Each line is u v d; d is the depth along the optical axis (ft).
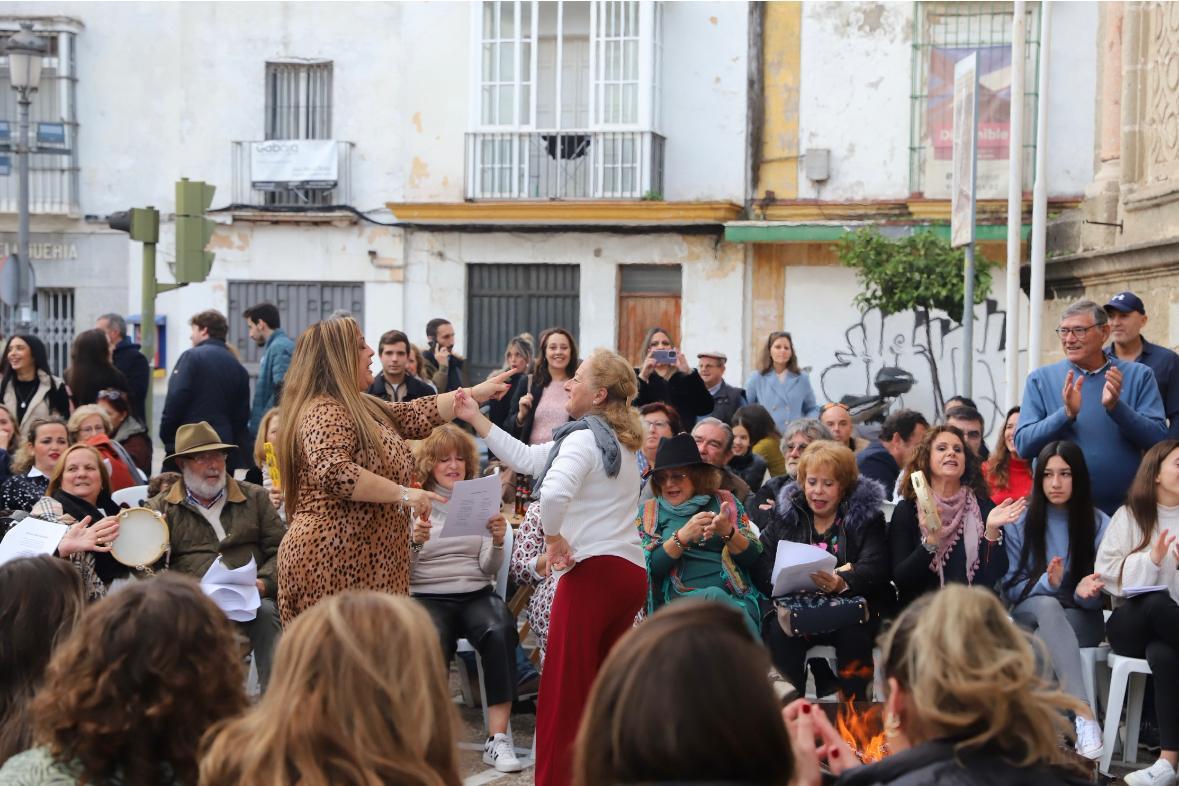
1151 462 22.68
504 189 72.69
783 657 23.16
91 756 10.77
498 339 73.51
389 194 74.18
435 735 10.23
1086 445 25.38
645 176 70.64
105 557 23.16
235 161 74.95
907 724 10.68
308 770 9.73
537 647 28.19
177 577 11.38
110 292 76.07
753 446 32.89
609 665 8.52
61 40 75.00
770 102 70.49
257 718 10.22
